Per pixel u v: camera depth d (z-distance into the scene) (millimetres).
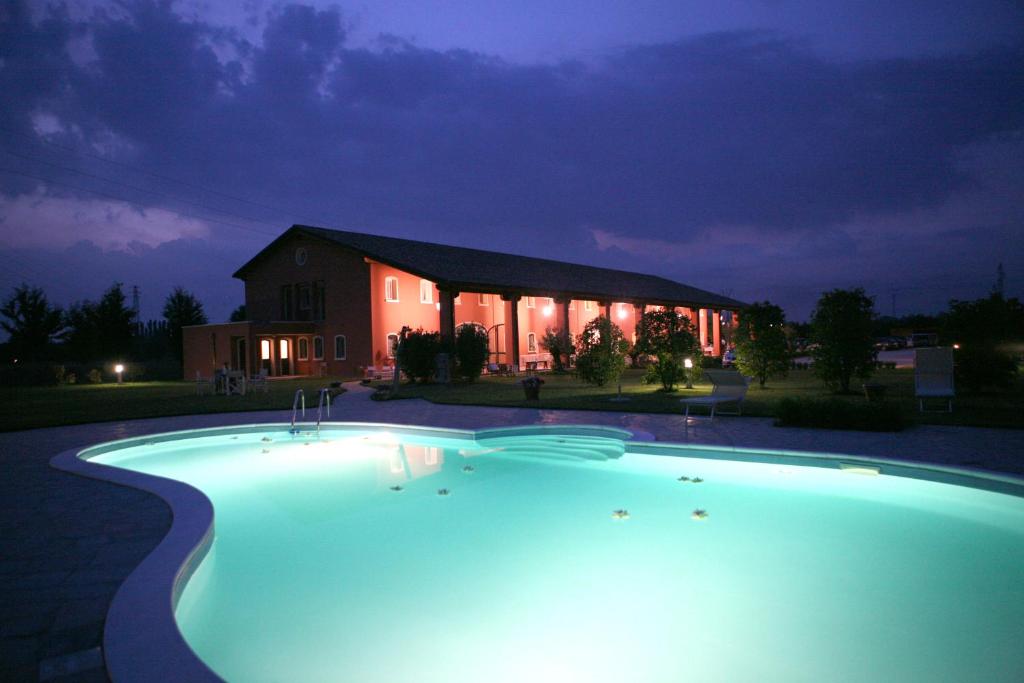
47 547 4281
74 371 31125
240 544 5371
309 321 28859
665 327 17562
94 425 11766
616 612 3902
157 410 14336
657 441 8289
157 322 41469
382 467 8602
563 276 34625
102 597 3408
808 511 5980
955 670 3080
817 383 18609
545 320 35688
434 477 7887
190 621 3844
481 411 13125
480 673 3174
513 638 3570
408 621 3818
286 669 3225
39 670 2590
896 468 6457
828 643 3410
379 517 6152
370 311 26500
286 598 4191
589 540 5328
